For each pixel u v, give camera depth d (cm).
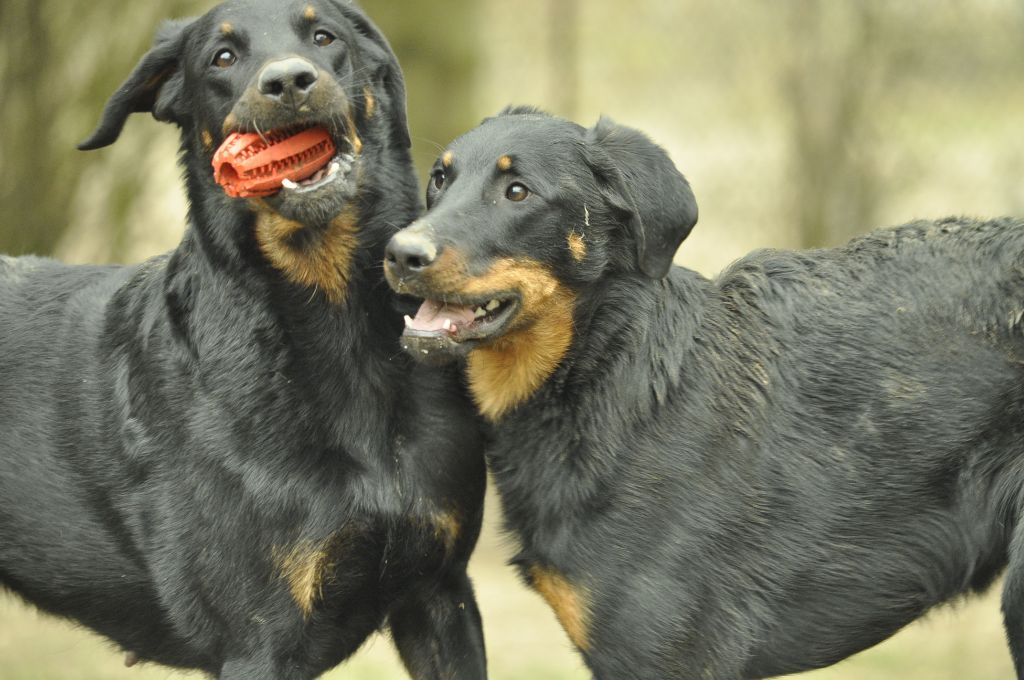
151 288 1066
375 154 1027
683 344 1005
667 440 981
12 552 1096
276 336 990
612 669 984
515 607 1845
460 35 2219
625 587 970
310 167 974
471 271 952
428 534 1012
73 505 1070
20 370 1100
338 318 989
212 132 1006
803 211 2392
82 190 1950
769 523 998
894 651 1695
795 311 1029
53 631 1756
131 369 1048
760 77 2453
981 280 999
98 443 1059
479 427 1034
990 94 2305
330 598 997
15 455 1088
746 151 2498
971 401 991
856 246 1059
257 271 992
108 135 1072
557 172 991
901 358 1002
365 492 984
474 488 1035
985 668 1614
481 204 977
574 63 2597
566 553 984
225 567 982
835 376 1007
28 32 1858
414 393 1011
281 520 970
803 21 2372
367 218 1010
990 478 992
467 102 2236
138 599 1061
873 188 2366
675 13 2498
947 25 2291
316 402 984
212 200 1007
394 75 1063
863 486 1001
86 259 1989
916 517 1005
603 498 976
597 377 991
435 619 1064
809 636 1019
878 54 2328
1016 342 984
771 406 1005
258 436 977
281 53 990
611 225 1007
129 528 1039
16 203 1886
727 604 988
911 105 2336
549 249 984
